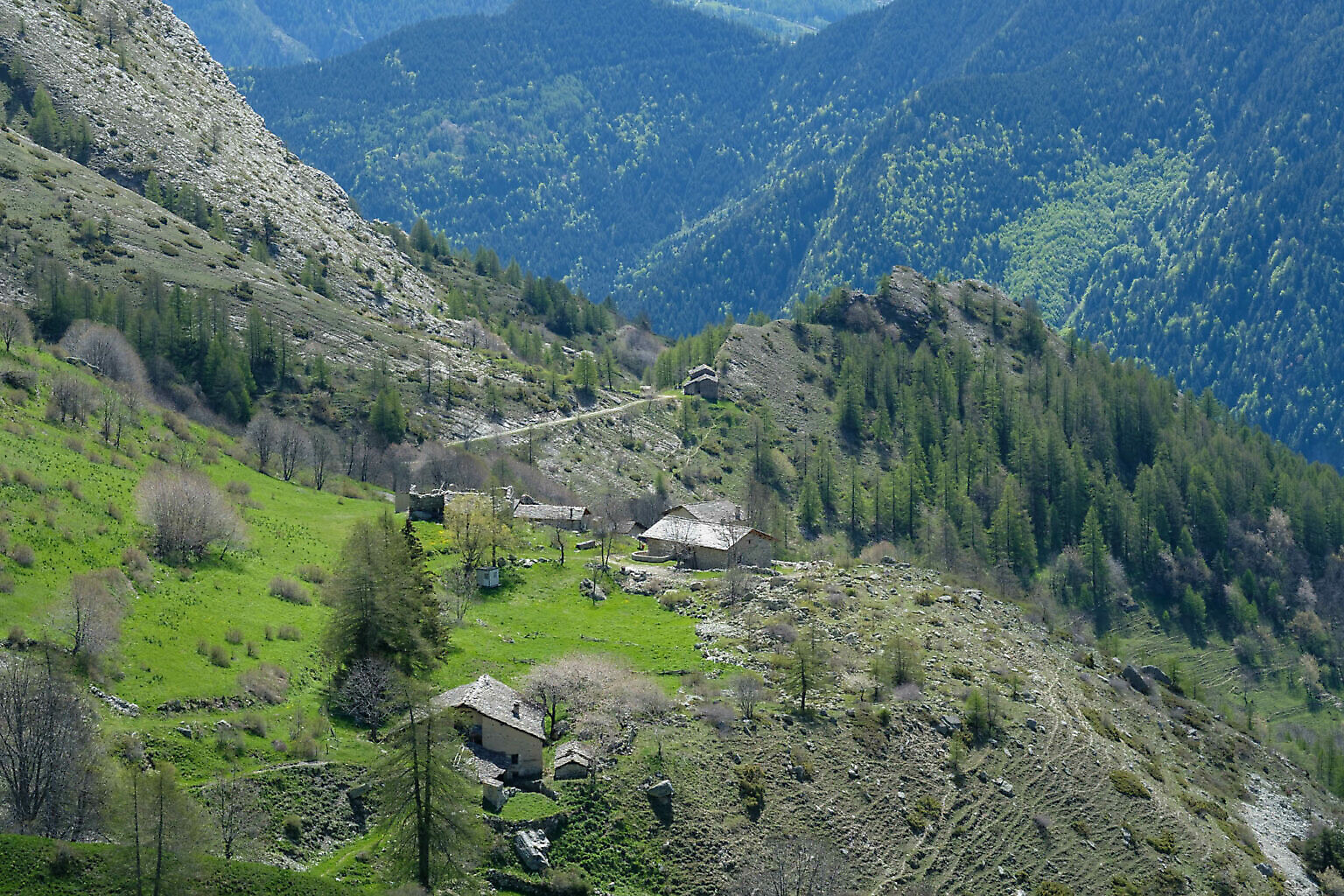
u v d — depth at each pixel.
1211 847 139.00
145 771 95.69
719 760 122.56
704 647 144.38
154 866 83.56
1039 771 139.62
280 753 107.56
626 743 121.12
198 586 134.00
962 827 127.12
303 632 131.12
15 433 150.88
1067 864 128.75
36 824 87.81
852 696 139.62
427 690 102.56
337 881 92.62
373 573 124.94
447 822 97.50
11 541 122.94
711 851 112.44
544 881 102.62
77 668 106.81
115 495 145.12
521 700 119.12
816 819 120.94
